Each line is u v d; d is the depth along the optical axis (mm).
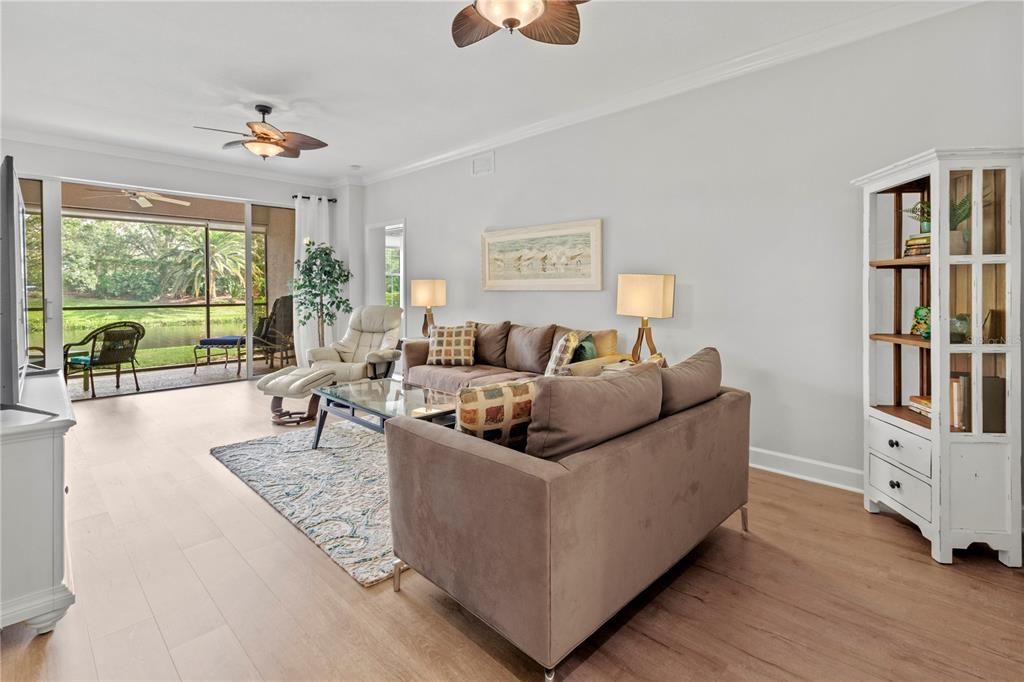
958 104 2637
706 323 3637
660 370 2033
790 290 3240
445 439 1724
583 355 3725
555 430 1573
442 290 5480
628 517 1682
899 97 2807
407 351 5027
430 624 1786
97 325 5957
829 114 3045
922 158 2227
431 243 5902
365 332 5598
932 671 1554
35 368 3102
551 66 3467
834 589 1997
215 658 1616
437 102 4113
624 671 1562
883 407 2689
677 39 3096
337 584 2027
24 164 4828
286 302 6781
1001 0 2512
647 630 1753
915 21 2736
